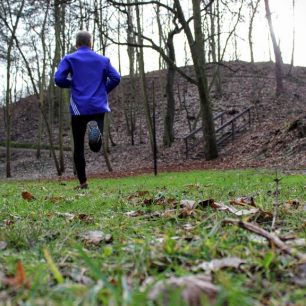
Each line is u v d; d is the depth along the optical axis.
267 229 2.55
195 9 21.73
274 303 1.19
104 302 1.11
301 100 32.47
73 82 6.80
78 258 1.86
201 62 22.09
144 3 19.66
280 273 1.55
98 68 6.81
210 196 4.60
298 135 20.41
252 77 39.94
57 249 2.08
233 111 31.58
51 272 1.62
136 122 38.25
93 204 4.59
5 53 29.48
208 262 1.65
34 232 2.57
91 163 30.52
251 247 1.81
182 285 1.07
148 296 1.10
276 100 32.56
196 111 36.47
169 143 29.11
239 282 1.35
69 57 6.79
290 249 1.71
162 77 43.44
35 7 22.31
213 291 1.10
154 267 1.68
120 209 4.06
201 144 27.88
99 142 6.52
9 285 1.38
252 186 6.38
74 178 20.12
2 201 5.42
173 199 4.30
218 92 36.78
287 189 5.45
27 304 1.13
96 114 6.78
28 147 39.78
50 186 10.49
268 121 28.00
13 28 25.12
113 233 2.58
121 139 35.25
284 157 19.23
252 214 2.82
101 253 2.04
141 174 18.52
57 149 37.31
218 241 1.93
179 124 34.47
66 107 31.38
